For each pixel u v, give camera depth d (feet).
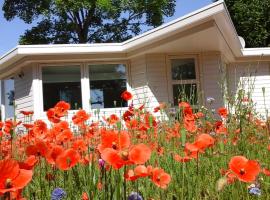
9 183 3.79
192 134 12.90
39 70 44.21
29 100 45.52
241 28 89.92
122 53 46.03
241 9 88.79
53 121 9.62
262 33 88.43
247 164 6.13
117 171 5.91
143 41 42.39
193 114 13.14
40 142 6.16
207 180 9.52
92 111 43.57
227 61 52.11
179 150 11.23
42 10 86.17
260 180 9.48
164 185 6.17
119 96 46.11
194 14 36.78
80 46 44.29
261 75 52.44
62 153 6.02
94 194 6.48
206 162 10.64
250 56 52.31
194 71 45.55
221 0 35.01
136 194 5.61
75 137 11.44
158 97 44.52
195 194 8.55
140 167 5.81
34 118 43.55
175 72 45.27
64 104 9.71
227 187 8.46
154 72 44.78
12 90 52.08
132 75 46.73
